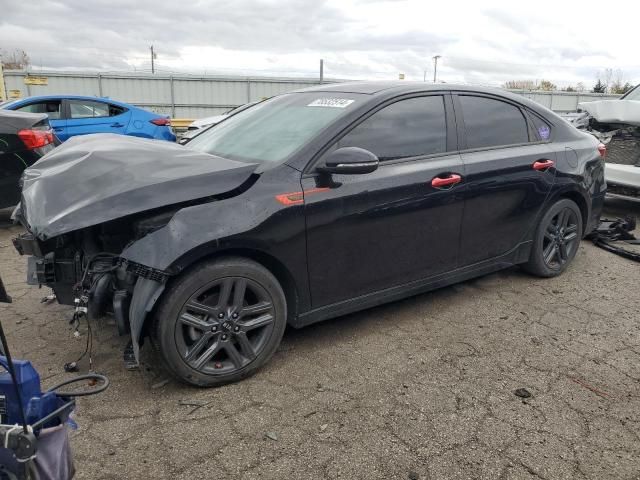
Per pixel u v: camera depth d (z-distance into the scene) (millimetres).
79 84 21125
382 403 2764
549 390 2902
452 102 3791
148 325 2752
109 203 2664
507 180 3930
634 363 3211
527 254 4332
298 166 3066
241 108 4531
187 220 2697
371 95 3479
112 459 2330
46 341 3393
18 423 1613
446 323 3721
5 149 5766
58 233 2566
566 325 3713
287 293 3148
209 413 2670
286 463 2320
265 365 3135
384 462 2332
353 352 3303
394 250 3443
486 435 2521
